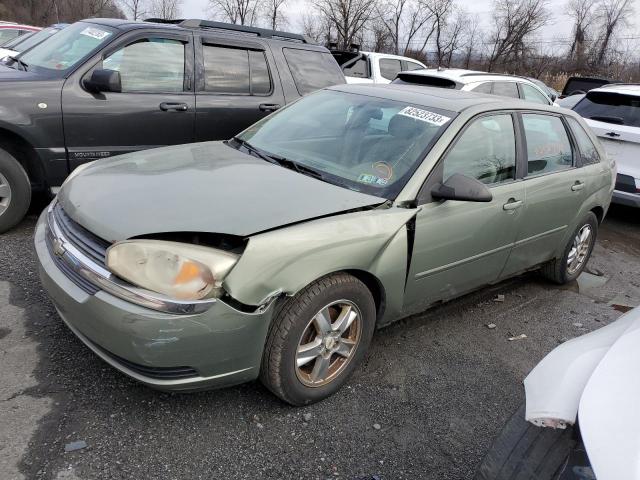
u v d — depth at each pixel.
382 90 4.04
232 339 2.43
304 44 6.46
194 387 2.48
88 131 4.79
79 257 2.54
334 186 3.11
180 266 2.32
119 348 2.37
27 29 13.95
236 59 5.75
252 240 2.43
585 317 4.57
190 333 2.32
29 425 2.53
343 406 2.97
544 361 2.03
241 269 2.38
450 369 3.48
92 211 2.64
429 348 3.70
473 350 3.76
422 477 2.57
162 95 5.19
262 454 2.56
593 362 1.88
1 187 4.48
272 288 2.47
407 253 3.09
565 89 19.41
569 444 1.77
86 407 2.69
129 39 5.06
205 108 5.46
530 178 3.99
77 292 2.49
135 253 2.35
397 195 3.09
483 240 3.62
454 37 47.78
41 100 4.52
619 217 8.16
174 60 5.32
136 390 2.85
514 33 47.78
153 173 3.07
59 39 5.41
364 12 43.06
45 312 3.45
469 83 8.34
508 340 3.98
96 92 4.79
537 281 5.20
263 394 2.96
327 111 3.92
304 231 2.59
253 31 6.12
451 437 2.86
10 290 3.67
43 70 4.87
